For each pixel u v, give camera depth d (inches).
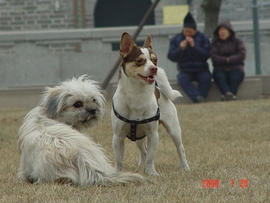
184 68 852.6
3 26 1392.7
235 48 856.3
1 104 893.8
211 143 506.3
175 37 861.2
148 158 373.7
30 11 1393.9
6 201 287.3
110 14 1465.3
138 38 1112.8
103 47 1139.9
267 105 746.8
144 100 362.0
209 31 1109.7
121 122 367.9
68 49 1151.0
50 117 346.3
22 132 343.0
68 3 1393.9
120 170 376.2
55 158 316.8
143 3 1441.9
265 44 1114.1
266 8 1304.1
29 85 1027.9
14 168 395.5
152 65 354.6
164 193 295.9
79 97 343.6
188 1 1331.2
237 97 882.1
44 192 297.7
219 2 1107.9
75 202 278.2
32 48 1146.7
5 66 1103.0
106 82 887.7
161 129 586.6
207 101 865.5
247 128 585.6
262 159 405.4
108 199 283.6
